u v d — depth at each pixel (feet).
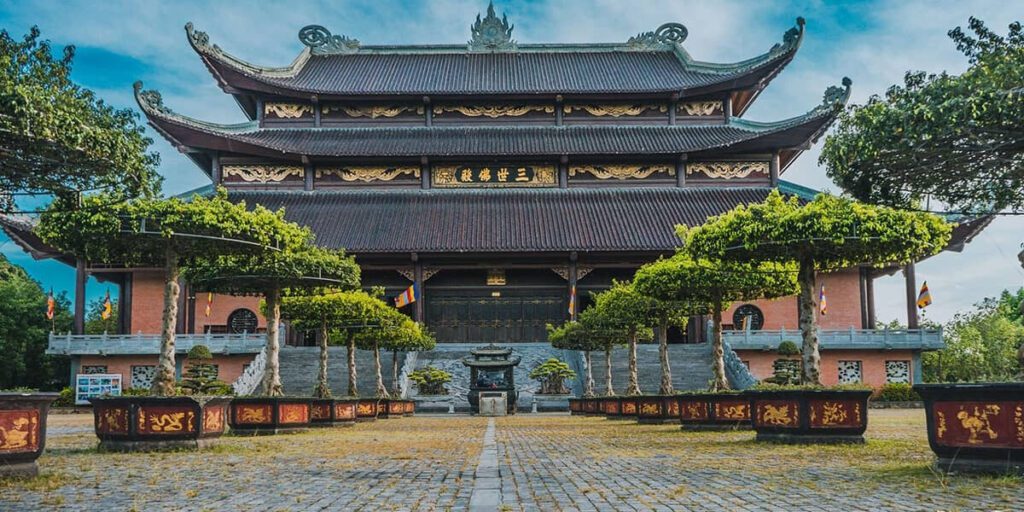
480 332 248.52
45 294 284.61
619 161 254.06
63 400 204.44
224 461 51.49
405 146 250.78
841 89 230.48
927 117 37.91
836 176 44.96
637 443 67.10
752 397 63.10
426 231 230.27
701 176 253.85
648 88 258.98
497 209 243.40
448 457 55.42
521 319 249.14
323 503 33.78
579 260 236.63
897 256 62.54
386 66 283.18
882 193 45.62
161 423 58.54
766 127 252.42
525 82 267.80
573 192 250.78
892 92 40.96
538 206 244.83
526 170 254.68
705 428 82.07
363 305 113.50
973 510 29.91
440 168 254.06
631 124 266.16
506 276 250.57
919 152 40.63
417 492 37.11
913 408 184.14
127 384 214.69
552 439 75.31
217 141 238.07
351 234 226.79
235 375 214.28
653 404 104.27
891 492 34.78
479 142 253.65
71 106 42.39
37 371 270.26
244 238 63.98
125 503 33.88
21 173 45.03
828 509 30.81
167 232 60.39
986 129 37.78
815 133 238.27
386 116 265.54
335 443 69.15
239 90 254.68
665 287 87.97
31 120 39.68
